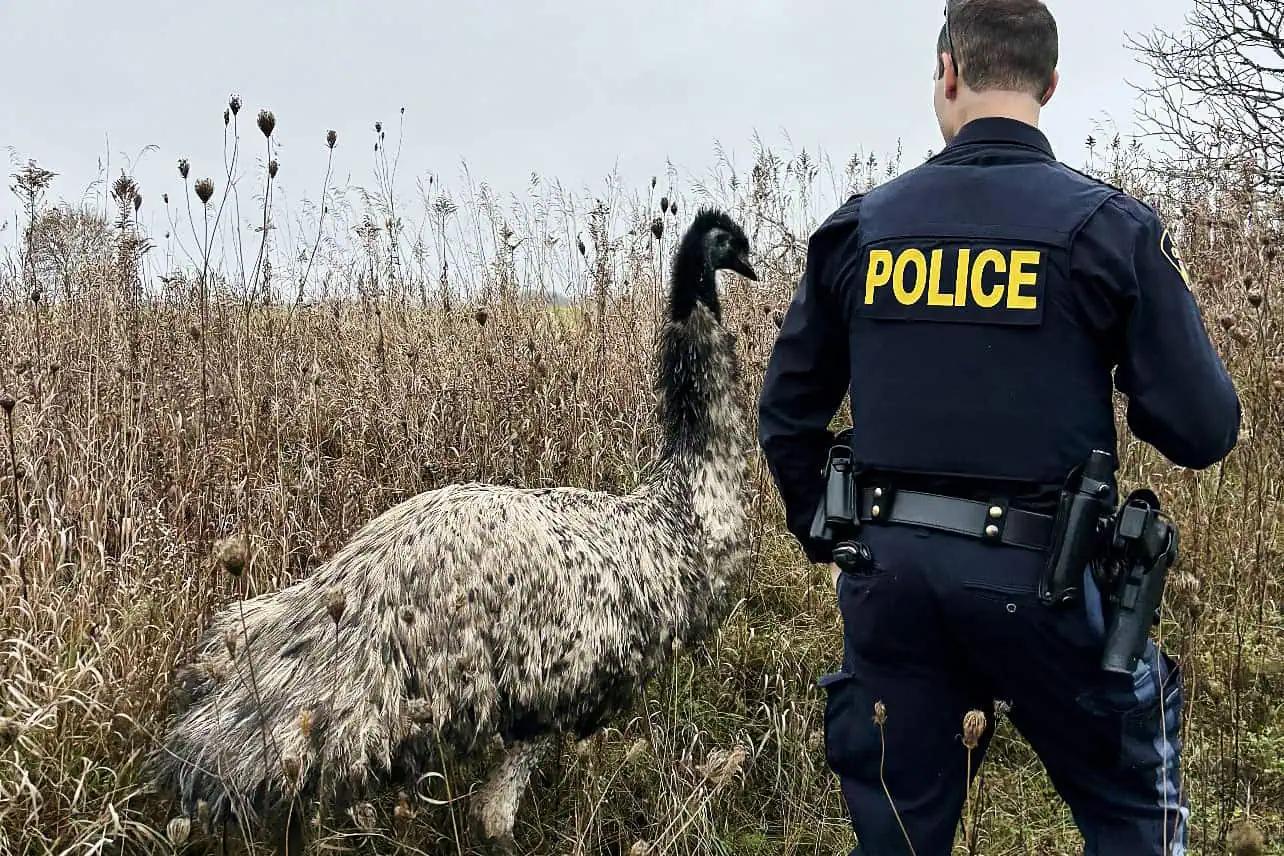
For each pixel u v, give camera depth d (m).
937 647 2.20
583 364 5.61
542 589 2.98
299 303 6.21
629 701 3.31
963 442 2.11
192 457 4.26
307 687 2.74
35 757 2.97
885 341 2.20
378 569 2.87
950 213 2.18
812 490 2.50
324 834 2.88
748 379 5.36
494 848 3.10
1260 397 4.87
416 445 4.72
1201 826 3.12
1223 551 4.40
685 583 3.38
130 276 5.33
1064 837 3.32
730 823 3.51
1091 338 2.08
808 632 4.24
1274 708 3.78
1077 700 2.13
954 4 2.36
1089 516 2.05
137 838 2.83
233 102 4.37
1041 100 2.33
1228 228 5.84
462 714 2.85
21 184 5.85
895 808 2.28
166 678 3.23
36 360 4.88
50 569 3.63
